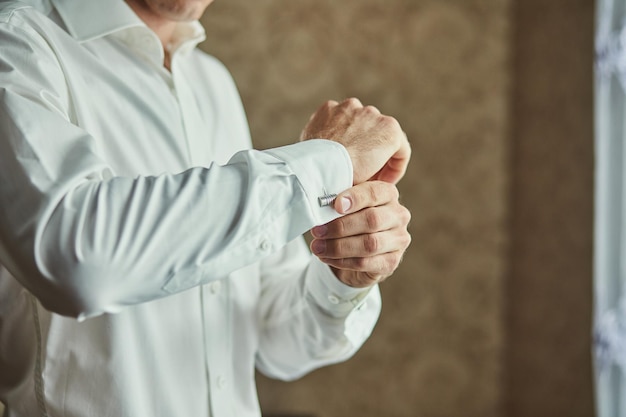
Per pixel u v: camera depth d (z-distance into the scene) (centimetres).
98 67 93
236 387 106
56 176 68
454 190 276
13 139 70
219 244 70
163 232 68
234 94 122
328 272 98
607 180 190
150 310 91
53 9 94
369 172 85
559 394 242
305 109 268
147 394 91
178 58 109
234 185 72
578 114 230
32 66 80
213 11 261
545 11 251
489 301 279
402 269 274
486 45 276
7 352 90
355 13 269
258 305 111
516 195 273
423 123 274
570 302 234
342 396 271
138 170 94
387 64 271
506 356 279
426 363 276
